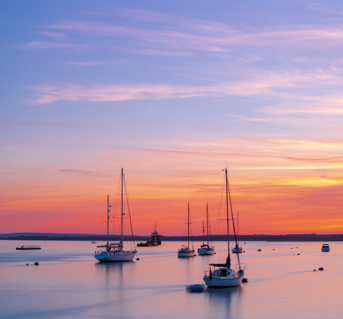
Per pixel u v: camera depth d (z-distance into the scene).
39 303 59.88
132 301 61.09
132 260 138.00
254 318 51.25
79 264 128.75
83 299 62.78
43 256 183.00
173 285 77.19
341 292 69.31
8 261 147.25
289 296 65.31
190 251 169.12
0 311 55.00
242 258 163.75
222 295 66.06
